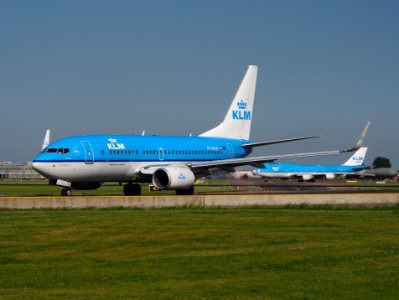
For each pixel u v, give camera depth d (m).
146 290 25.64
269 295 24.72
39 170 68.12
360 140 74.75
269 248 34.97
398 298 24.28
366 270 29.05
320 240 37.41
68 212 52.38
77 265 30.88
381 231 41.19
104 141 72.12
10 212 52.31
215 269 29.62
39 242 36.75
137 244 36.28
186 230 40.91
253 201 60.75
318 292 25.11
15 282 27.36
